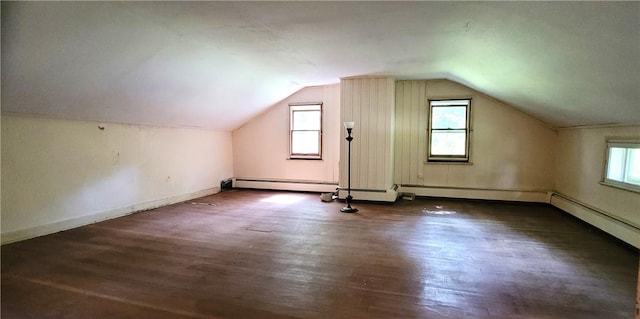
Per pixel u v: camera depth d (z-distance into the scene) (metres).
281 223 4.05
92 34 2.59
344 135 5.40
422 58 3.91
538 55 2.72
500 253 3.01
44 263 2.75
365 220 4.20
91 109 3.75
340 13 2.52
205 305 2.09
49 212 3.59
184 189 5.57
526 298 2.18
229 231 3.71
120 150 4.41
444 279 2.47
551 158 5.08
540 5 1.99
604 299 2.16
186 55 3.44
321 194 6.07
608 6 1.74
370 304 2.10
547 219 4.25
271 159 6.57
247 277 2.51
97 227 3.86
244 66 4.18
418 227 3.87
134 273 2.57
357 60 4.08
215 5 2.38
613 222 3.39
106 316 1.96
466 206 5.04
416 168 5.69
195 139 5.79
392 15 2.54
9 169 3.23
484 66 3.69
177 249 3.12
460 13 2.44
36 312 1.99
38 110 3.32
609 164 3.66
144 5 2.36
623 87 2.53
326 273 2.58
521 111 5.12
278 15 2.56
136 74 3.43
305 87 6.20
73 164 3.82
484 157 5.37
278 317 1.96
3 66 2.52
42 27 2.32
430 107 5.55
